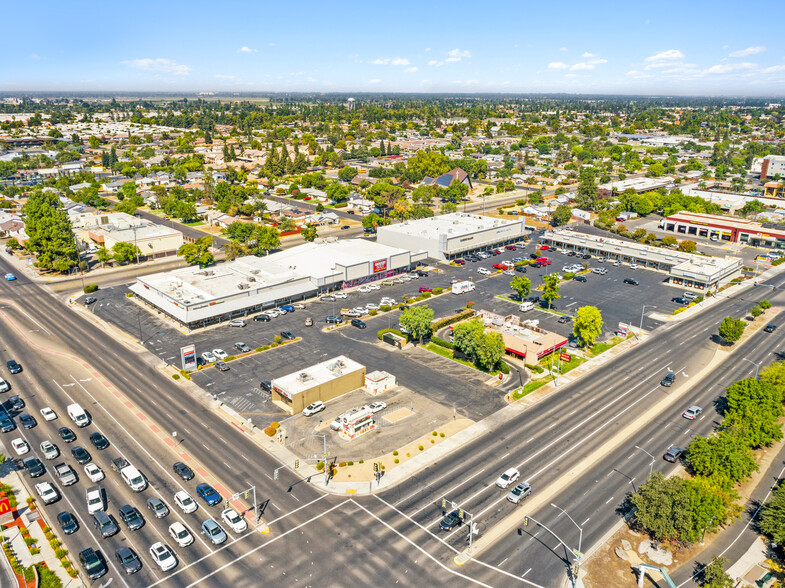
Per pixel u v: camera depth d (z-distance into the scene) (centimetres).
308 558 6650
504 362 11425
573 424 9475
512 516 7369
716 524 7050
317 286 15125
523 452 8694
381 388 10469
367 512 7412
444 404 10050
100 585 6222
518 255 19625
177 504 7475
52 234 17150
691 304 15050
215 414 9662
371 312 14100
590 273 17762
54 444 8738
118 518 7238
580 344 12469
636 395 10456
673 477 7150
